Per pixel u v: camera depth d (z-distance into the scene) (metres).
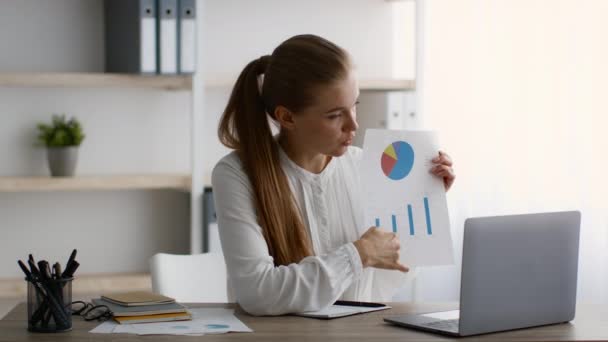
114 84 3.20
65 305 1.64
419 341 1.57
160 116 3.58
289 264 1.84
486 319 1.62
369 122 3.65
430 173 1.88
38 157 3.42
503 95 3.45
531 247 1.67
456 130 3.67
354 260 1.76
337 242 1.96
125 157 3.54
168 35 3.16
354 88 1.78
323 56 1.76
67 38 3.42
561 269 1.73
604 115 3.05
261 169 1.85
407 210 1.86
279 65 1.80
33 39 3.38
